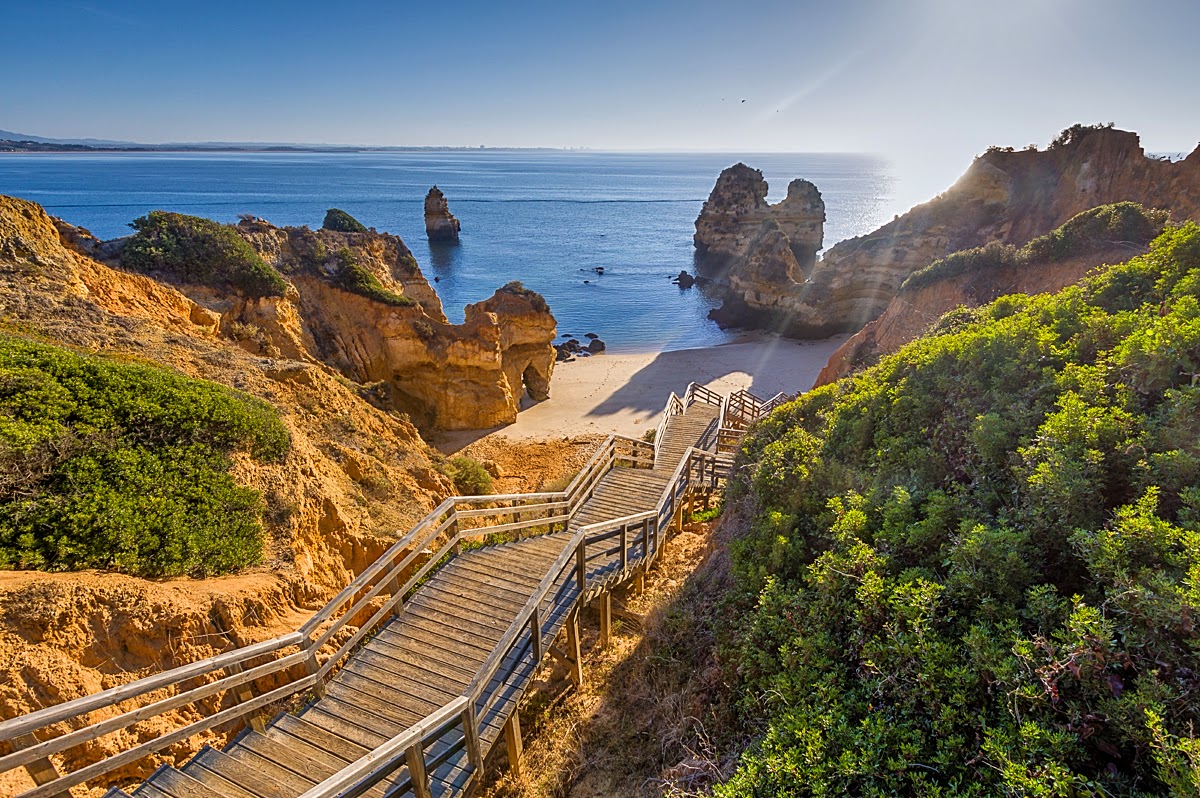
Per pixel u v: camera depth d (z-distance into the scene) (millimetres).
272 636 6707
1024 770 3320
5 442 6777
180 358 13273
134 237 22141
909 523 5543
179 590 6375
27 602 5234
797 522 6945
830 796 3877
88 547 6367
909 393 7594
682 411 19344
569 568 8258
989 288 20438
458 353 27562
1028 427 5844
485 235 99625
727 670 6160
